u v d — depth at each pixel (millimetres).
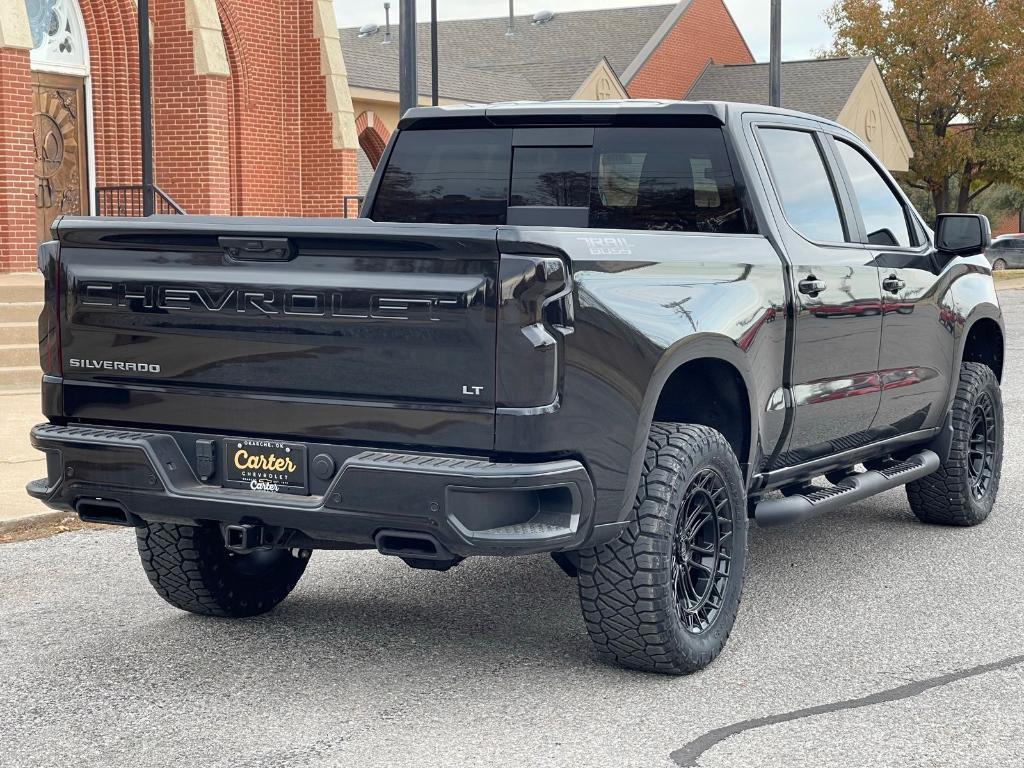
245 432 4422
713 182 5496
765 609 5723
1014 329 23031
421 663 4914
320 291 4207
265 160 21188
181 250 4453
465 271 4016
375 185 6152
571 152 5777
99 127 18922
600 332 4180
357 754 4008
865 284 5980
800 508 5523
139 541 5273
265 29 21062
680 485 4570
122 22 18844
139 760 3963
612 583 4535
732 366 4973
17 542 6934
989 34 44562
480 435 4043
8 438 9867
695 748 4059
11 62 15969
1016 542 7055
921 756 4004
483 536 4020
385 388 4160
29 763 3945
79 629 5367
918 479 7250
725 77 44906
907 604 5805
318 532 4281
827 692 4609
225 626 5410
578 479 4109
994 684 4707
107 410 4652
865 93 42562
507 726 4246
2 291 14258
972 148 46406
